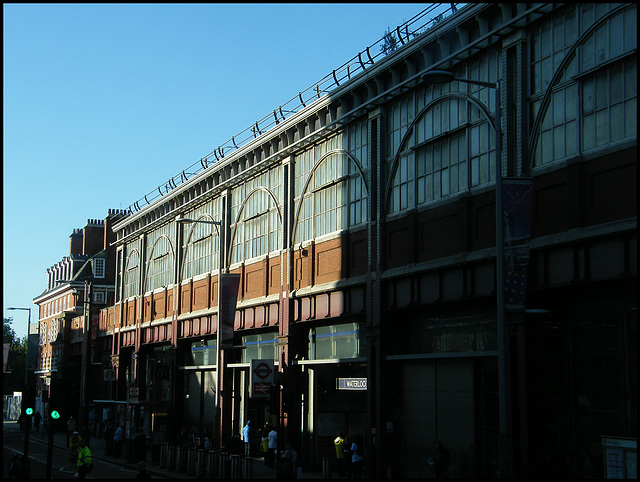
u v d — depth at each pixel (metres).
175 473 35.12
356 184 33.38
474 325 26.84
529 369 23.38
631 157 20.72
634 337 21.12
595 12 22.42
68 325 79.44
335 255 34.31
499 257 19.66
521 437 23.25
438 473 25.09
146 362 57.94
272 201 40.16
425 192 29.30
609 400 21.70
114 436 47.31
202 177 47.66
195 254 49.59
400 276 29.89
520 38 24.77
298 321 36.78
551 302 23.66
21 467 25.55
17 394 99.62
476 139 26.77
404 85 30.02
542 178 23.64
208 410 46.53
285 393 36.31
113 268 83.25
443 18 28.45
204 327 46.97
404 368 30.64
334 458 34.62
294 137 38.31
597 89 22.16
